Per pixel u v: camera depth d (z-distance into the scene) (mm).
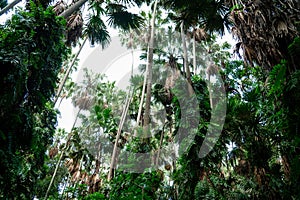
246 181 4523
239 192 4480
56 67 4094
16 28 3635
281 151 4180
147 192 4570
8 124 3400
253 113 4469
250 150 4312
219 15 5535
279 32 4223
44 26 3838
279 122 3830
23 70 3318
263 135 4336
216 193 4547
